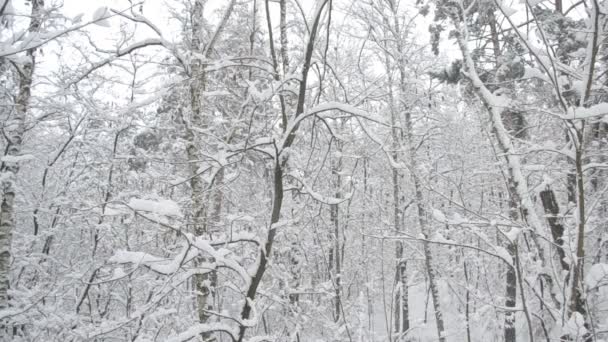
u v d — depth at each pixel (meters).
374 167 13.50
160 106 7.37
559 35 5.72
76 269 8.33
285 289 6.74
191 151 6.90
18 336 7.27
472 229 5.12
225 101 8.42
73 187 8.44
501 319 11.15
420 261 15.22
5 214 6.92
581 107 4.18
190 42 7.21
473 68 5.90
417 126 12.70
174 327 6.88
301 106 4.80
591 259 6.11
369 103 7.62
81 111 8.00
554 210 6.11
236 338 4.48
